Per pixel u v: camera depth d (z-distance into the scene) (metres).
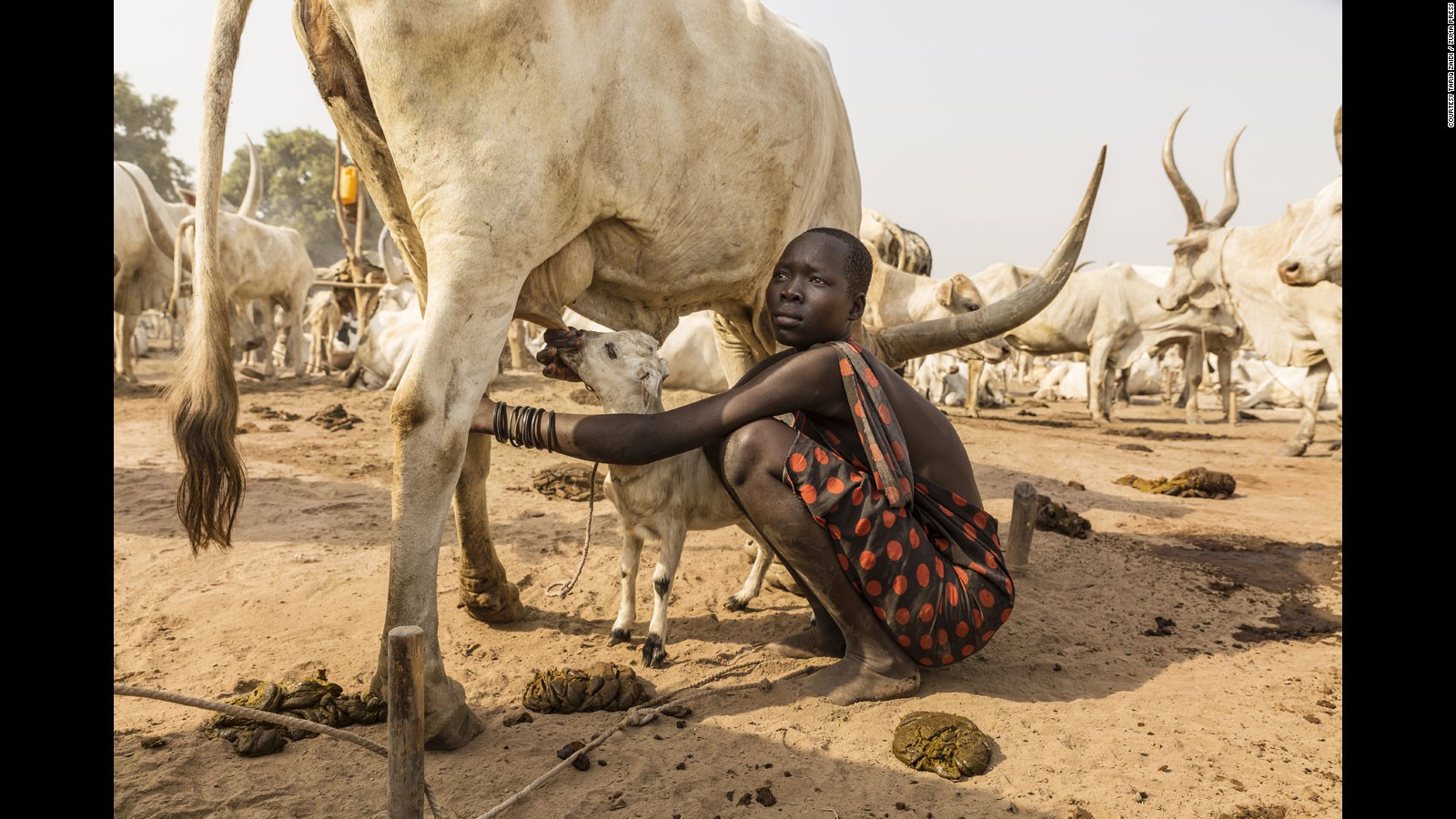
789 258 3.21
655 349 3.49
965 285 10.12
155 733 3.02
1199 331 14.84
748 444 3.12
